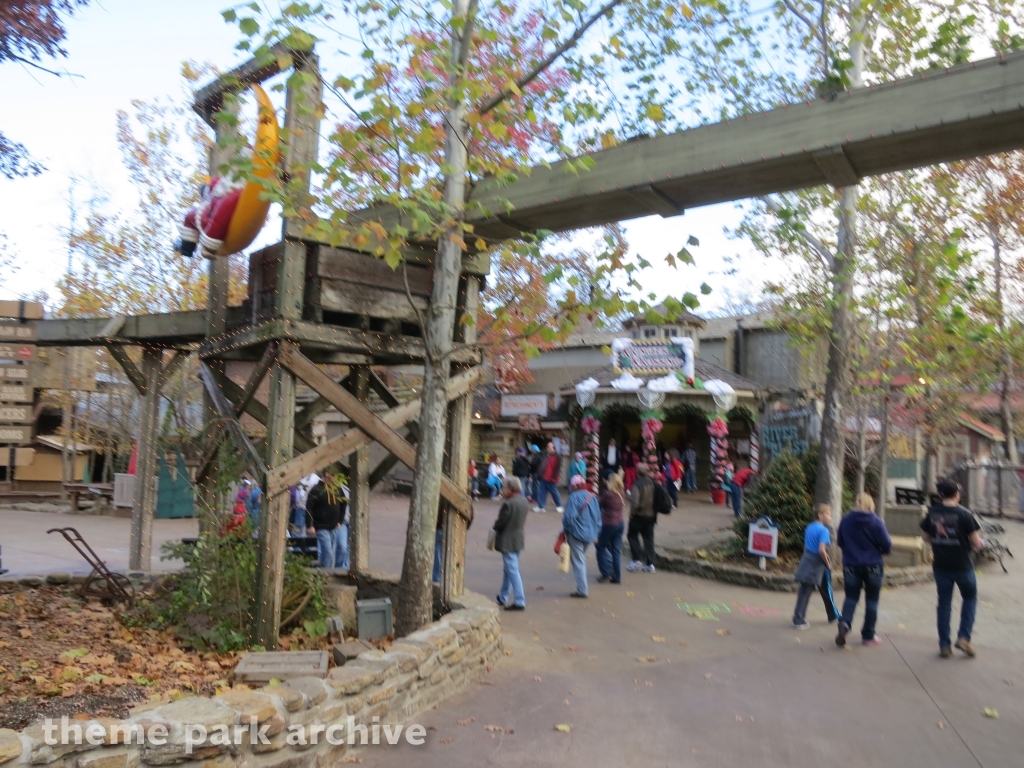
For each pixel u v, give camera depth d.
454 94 6.30
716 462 23.06
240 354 8.27
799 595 8.74
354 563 9.05
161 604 7.67
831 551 11.42
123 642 6.52
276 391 6.82
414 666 5.61
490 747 5.11
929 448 18.88
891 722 5.79
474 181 6.95
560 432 27.72
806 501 12.08
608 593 10.48
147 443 9.73
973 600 7.54
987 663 7.32
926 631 8.55
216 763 3.94
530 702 6.02
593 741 5.29
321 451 6.88
